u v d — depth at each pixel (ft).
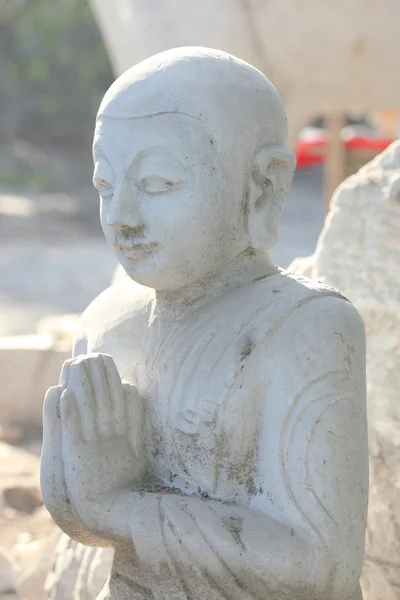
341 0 22.25
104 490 8.04
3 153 77.87
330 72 23.40
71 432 7.96
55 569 10.69
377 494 10.98
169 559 7.68
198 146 7.81
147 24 23.20
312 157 43.93
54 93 72.79
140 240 7.97
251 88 8.12
